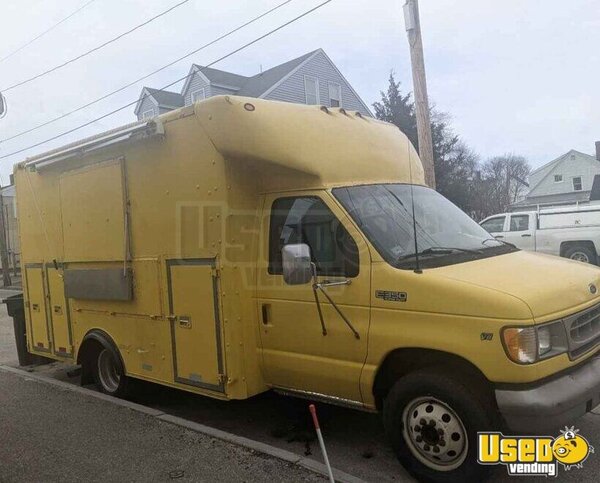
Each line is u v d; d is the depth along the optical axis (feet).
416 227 14.40
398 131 18.28
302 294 14.42
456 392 11.94
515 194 210.79
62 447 15.42
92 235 19.84
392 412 13.01
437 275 12.40
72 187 20.59
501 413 11.39
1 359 29.76
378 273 13.07
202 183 15.69
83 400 19.49
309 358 14.40
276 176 15.26
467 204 121.39
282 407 18.83
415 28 35.47
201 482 12.88
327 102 102.99
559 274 13.14
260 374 15.71
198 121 15.57
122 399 19.71
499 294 11.48
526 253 15.19
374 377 13.25
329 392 14.33
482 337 11.48
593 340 12.85
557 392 11.39
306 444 15.49
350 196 14.42
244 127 14.21
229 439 15.10
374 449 14.94
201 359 16.16
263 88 96.32
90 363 21.36
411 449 12.90
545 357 11.35
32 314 23.86
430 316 12.22
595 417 16.05
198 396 20.72
